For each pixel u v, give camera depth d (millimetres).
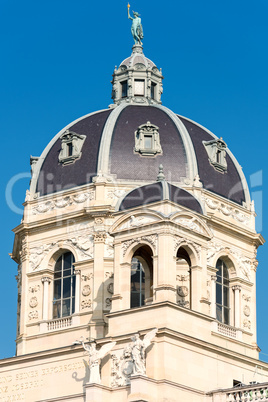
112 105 169750
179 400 135250
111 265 151375
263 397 134500
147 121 161500
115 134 159500
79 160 158875
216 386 141125
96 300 150000
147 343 134500
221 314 156625
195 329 139375
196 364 139000
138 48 176375
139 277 152125
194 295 141125
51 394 146750
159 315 136500
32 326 154375
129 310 138375
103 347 138000
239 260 159375
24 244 158500
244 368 147125
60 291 155500
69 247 154750
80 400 141750
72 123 165750
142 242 140125
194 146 160750
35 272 156375
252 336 157500
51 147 164250
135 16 179125
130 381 133250
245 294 158875
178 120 163625
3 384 151125
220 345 151375
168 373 134500
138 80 171250
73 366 146125
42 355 148750
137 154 157500
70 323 151500
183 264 151375
